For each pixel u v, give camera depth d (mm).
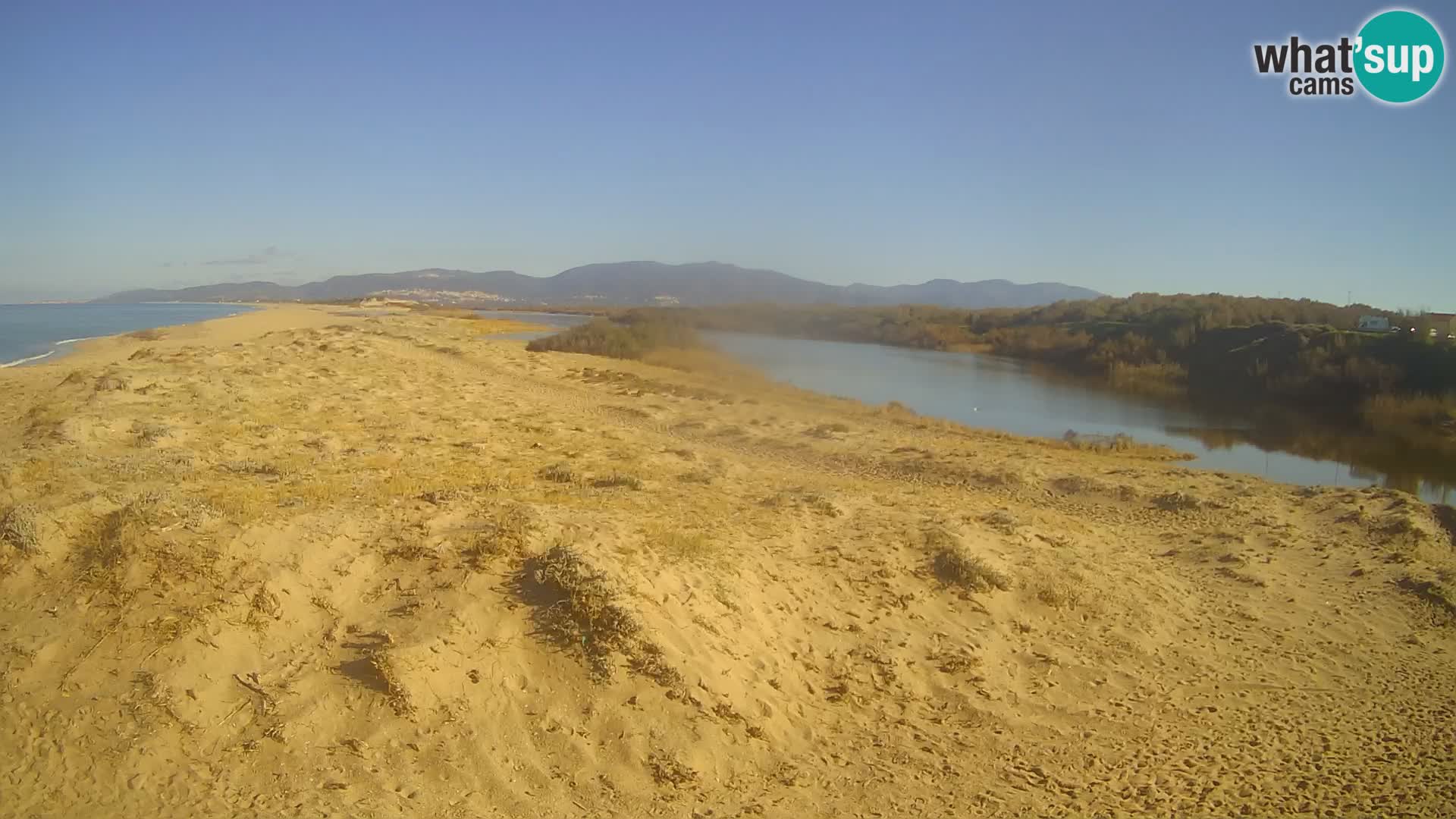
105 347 45281
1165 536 17531
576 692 8117
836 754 8523
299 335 46719
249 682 7480
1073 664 11133
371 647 7996
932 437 28109
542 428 25016
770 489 17297
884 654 10422
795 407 33344
